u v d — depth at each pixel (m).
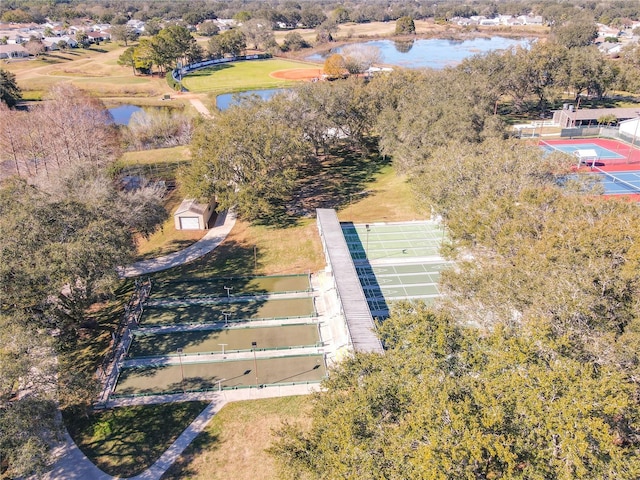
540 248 29.86
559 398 20.00
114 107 127.94
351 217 64.94
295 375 39.69
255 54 199.88
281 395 37.62
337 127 83.69
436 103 73.12
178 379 39.38
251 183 61.88
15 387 31.12
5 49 173.50
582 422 18.64
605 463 18.69
